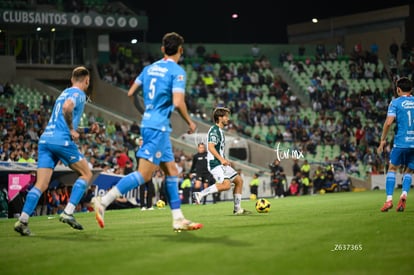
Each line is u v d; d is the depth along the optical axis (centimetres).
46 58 4691
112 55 4972
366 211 1614
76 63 4762
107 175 2738
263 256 810
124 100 4622
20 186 2345
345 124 4803
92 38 4791
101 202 1051
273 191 3753
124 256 829
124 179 1049
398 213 1483
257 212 1712
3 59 4488
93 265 771
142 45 5225
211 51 5616
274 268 732
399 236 1001
